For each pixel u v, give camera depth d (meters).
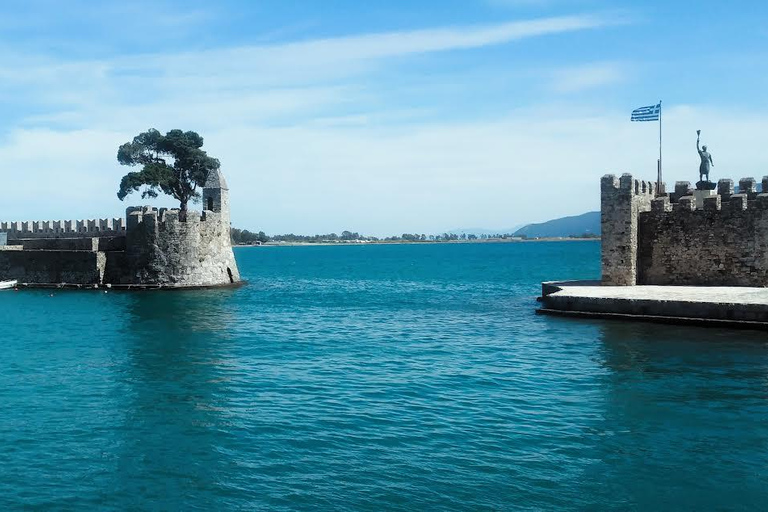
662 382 26.08
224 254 76.06
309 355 33.50
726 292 42.00
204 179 86.56
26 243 75.31
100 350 35.31
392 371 29.38
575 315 43.22
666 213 48.19
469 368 29.61
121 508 16.08
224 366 30.94
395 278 102.12
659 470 17.62
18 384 27.64
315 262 182.25
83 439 20.67
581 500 16.05
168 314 50.81
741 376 26.73
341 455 18.89
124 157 84.06
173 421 22.31
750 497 16.14
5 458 19.16
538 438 20.00
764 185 45.81
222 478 17.55
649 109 57.84
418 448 19.34
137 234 69.75
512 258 190.88
